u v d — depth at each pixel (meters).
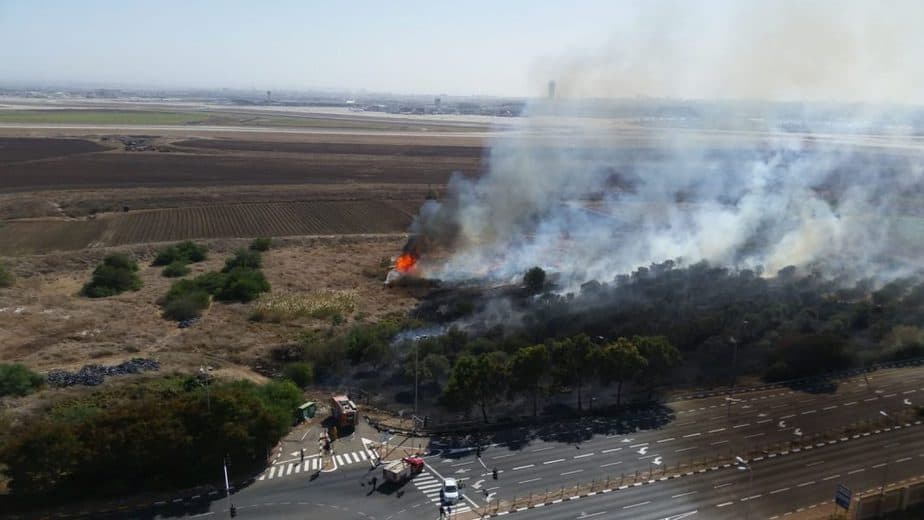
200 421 82.50
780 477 85.50
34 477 75.69
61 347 121.69
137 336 128.50
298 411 97.75
